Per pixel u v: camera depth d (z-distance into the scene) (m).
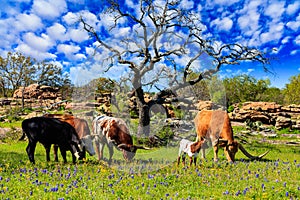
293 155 17.03
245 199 5.48
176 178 7.33
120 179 6.83
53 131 9.62
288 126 32.97
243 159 12.70
